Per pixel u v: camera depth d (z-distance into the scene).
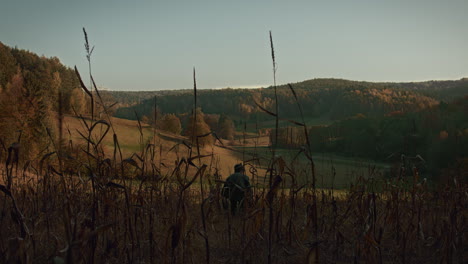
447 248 3.81
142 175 4.05
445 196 5.38
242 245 4.18
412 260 4.23
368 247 3.56
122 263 3.76
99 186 3.62
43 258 3.53
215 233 5.06
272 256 4.14
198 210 5.62
